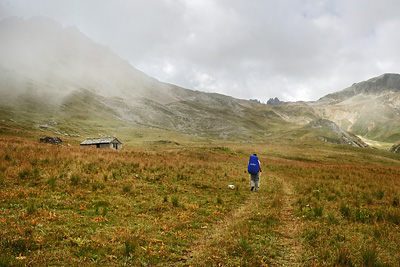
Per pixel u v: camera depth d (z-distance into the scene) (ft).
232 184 50.14
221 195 38.91
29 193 27.58
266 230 22.54
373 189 47.42
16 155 46.88
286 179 63.00
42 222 20.15
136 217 24.53
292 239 20.66
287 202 36.27
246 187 48.06
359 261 16.08
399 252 17.57
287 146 425.69
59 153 56.65
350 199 38.11
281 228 23.65
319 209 28.63
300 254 17.53
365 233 22.17
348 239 20.18
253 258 16.37
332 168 97.35
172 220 24.40
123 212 25.62
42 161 45.57
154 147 327.88
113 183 38.55
